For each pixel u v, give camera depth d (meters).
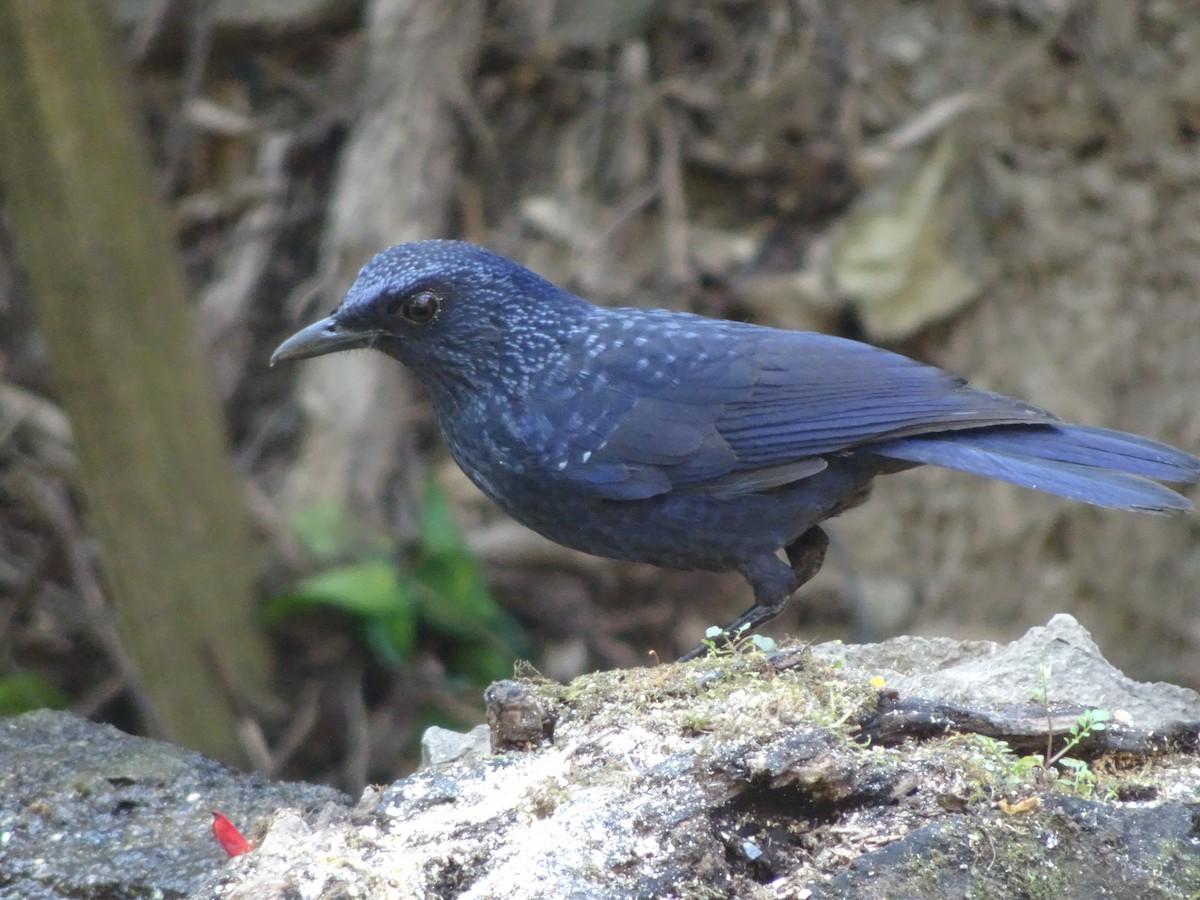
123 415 10.84
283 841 5.36
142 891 5.97
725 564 8.35
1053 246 14.74
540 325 8.25
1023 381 14.50
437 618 12.61
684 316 8.55
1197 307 14.68
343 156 14.74
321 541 12.51
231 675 11.55
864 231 14.50
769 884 5.16
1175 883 5.14
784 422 8.05
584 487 8.13
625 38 15.15
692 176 14.97
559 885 4.93
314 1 15.23
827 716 5.67
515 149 14.91
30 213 10.55
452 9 14.66
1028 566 14.33
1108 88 15.08
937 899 5.04
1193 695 6.80
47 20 10.27
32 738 7.09
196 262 14.83
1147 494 7.53
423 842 5.23
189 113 15.11
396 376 13.52
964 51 15.13
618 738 5.68
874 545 14.36
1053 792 5.41
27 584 12.74
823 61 15.02
